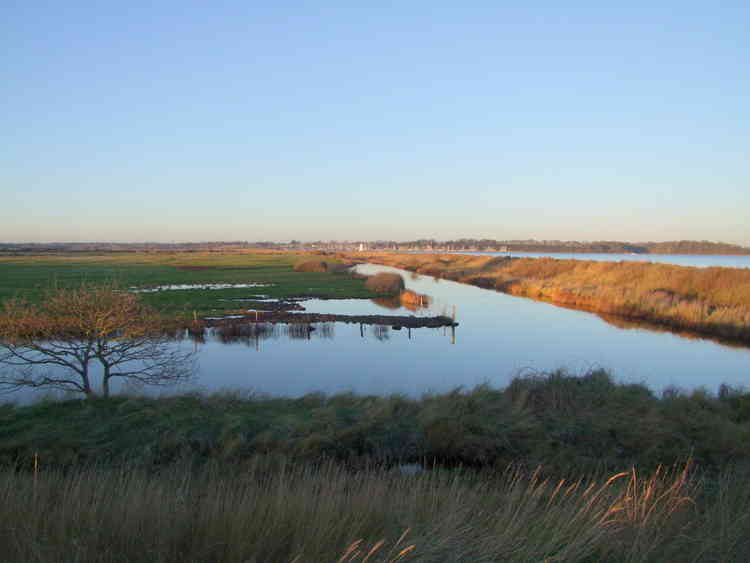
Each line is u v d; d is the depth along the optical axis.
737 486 6.05
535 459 9.96
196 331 29.27
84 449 10.15
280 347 26.06
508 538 4.34
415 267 95.50
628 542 4.42
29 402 14.80
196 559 4.21
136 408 11.89
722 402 12.62
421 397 13.38
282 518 4.79
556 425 11.05
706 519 4.98
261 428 11.06
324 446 10.54
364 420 11.38
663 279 44.97
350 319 33.69
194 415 11.47
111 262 97.88
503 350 25.33
